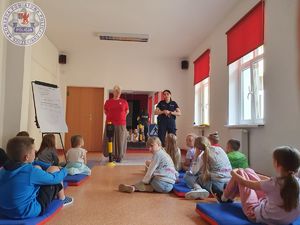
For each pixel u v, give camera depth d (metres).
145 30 6.27
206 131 6.55
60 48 7.73
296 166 1.67
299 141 3.12
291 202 1.64
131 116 9.82
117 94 5.68
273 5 3.70
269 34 3.79
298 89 3.16
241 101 5.05
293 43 3.25
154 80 8.34
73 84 8.03
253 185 1.86
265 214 1.77
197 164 3.01
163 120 5.31
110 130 5.51
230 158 3.45
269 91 3.77
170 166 3.12
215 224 1.91
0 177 1.90
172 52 7.98
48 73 6.95
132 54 8.21
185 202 2.65
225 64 5.46
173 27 6.06
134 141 9.12
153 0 4.84
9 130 4.11
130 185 3.11
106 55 8.15
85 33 6.50
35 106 4.45
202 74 6.91
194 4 4.97
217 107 5.83
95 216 2.17
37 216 1.94
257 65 4.52
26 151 1.94
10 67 4.20
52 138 3.81
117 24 5.93
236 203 2.31
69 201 2.52
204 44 6.89
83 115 8.17
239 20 4.70
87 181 3.64
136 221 2.08
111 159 5.44
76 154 3.92
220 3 4.92
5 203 1.85
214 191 2.73
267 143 3.79
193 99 7.76
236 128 4.67
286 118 3.37
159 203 2.61
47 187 2.06
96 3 4.95
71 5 5.03
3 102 4.12
